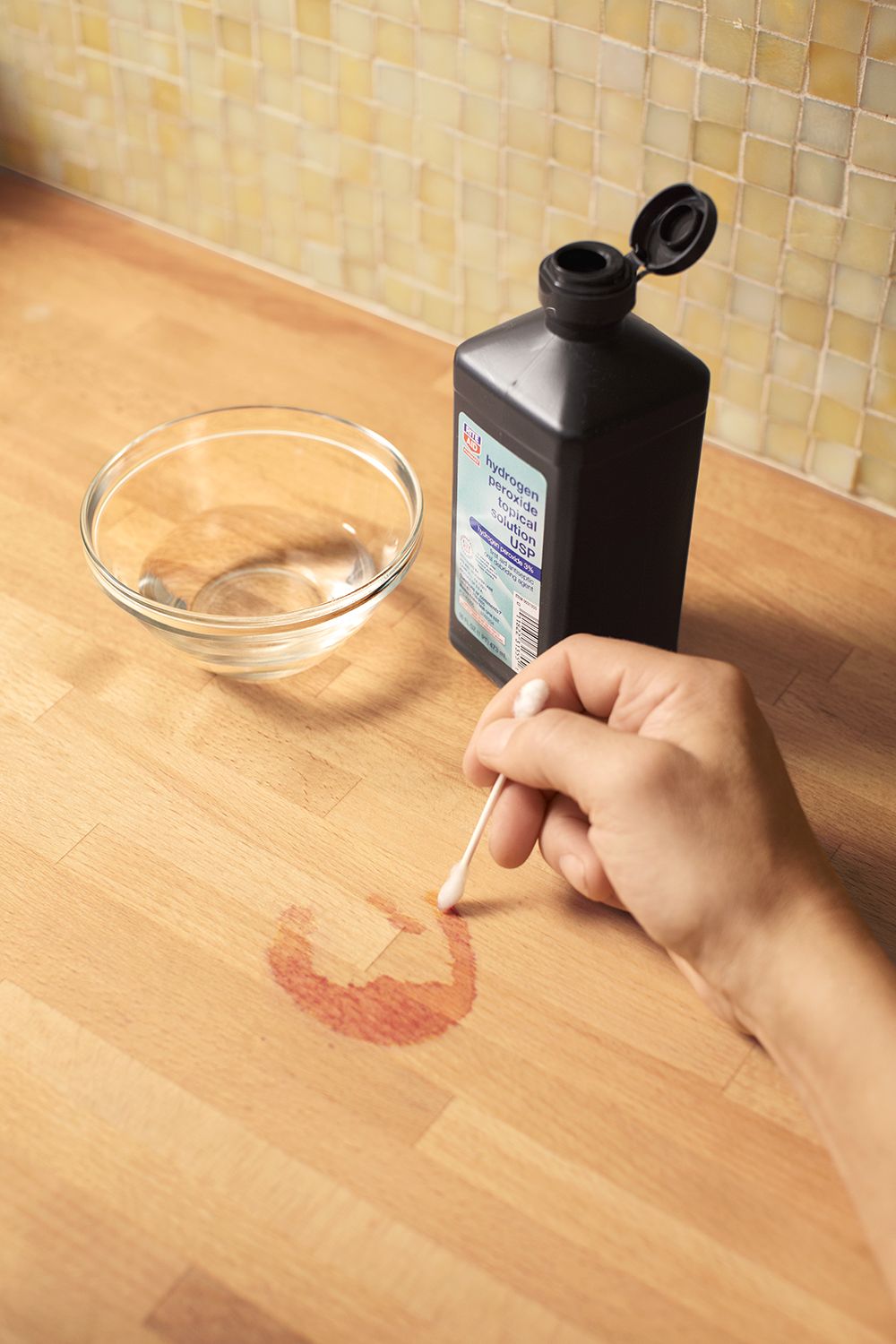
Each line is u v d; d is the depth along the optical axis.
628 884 0.56
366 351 0.98
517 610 0.70
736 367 0.86
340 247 1.01
